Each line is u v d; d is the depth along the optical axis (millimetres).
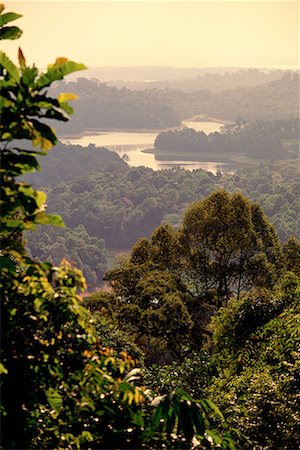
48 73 4176
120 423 5031
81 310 4918
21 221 4324
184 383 14875
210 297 35000
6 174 4316
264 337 14852
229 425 8688
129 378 4953
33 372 4770
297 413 8531
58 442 4887
